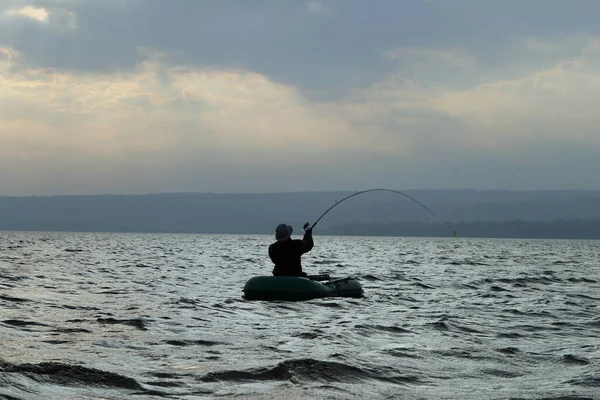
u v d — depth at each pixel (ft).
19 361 23.16
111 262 108.78
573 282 81.41
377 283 72.08
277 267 54.65
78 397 18.75
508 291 65.87
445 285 71.46
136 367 23.67
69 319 36.86
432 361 27.04
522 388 22.09
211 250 195.52
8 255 123.13
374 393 20.61
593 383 23.06
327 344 30.48
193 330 34.35
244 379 22.16
